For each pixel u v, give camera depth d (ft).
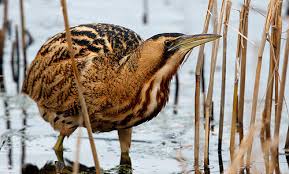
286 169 34.88
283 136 38.24
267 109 33.12
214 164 35.45
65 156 36.58
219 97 44.83
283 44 48.47
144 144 38.27
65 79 34.58
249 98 43.45
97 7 60.13
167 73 33.17
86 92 33.83
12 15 57.88
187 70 49.26
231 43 51.31
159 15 58.13
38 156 36.45
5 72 48.52
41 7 59.93
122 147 36.27
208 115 34.45
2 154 36.70
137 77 33.17
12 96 44.62
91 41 34.35
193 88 46.34
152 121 41.47
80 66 34.01
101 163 35.83
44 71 35.63
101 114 34.04
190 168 34.88
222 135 38.19
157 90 33.45
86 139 39.06
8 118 41.32
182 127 40.57
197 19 56.13
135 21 56.90
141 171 34.73
